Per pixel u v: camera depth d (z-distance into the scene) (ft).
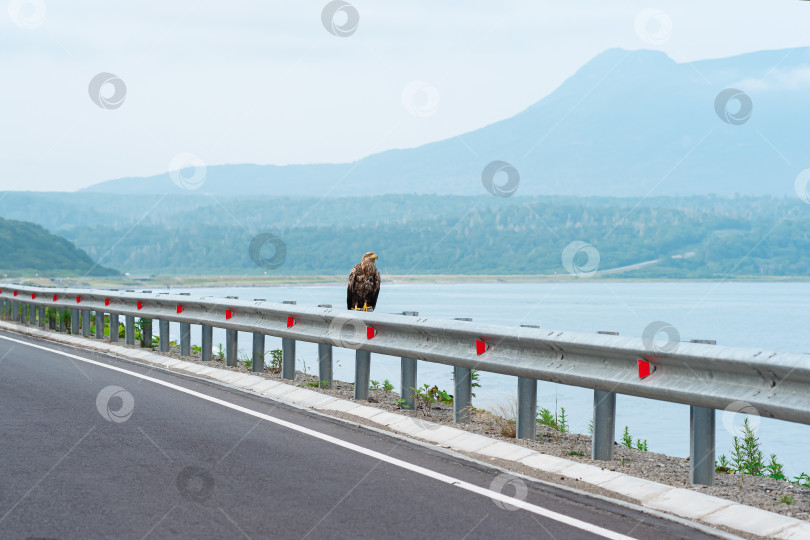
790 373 22.99
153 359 58.08
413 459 29.14
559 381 31.14
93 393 41.73
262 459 28.63
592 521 22.34
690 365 26.07
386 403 41.14
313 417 36.68
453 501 23.97
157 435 32.07
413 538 20.56
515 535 20.98
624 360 28.60
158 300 59.21
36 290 79.25
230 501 23.45
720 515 23.35
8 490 24.07
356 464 28.25
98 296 68.64
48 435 31.60
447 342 36.42
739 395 24.63
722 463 34.14
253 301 49.49
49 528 20.74
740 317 435.94
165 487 24.73
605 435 30.04
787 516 22.84
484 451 31.37
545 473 28.37
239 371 50.88
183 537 20.25
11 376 47.55
